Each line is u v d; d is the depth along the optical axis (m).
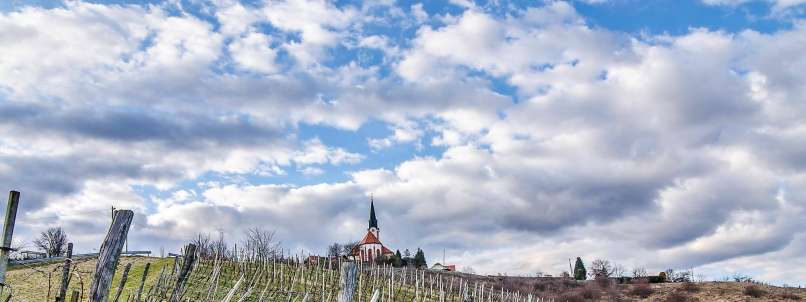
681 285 63.59
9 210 7.39
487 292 49.72
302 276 36.62
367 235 113.94
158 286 18.78
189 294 26.55
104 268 7.72
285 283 35.12
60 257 8.55
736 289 59.75
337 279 37.06
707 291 59.50
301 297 30.42
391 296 36.09
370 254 109.50
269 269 37.94
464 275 69.31
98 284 7.64
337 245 109.56
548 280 73.12
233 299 26.95
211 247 43.38
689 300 56.22
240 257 40.25
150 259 40.16
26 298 22.78
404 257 108.31
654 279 73.12
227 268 38.66
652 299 59.91
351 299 7.67
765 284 63.12
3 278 7.28
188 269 15.52
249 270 37.66
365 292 33.84
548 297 59.12
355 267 7.83
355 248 107.62
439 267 100.00
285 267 40.88
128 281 30.41
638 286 66.12
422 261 100.94
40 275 26.72
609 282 70.75
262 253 42.53
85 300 21.20
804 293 57.38
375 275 40.91
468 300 13.02
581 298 60.62
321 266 42.44
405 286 41.94
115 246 7.84
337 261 43.44
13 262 7.76
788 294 55.75
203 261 39.06
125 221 8.01
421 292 41.31
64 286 9.43
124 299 23.22
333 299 31.08
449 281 55.38
